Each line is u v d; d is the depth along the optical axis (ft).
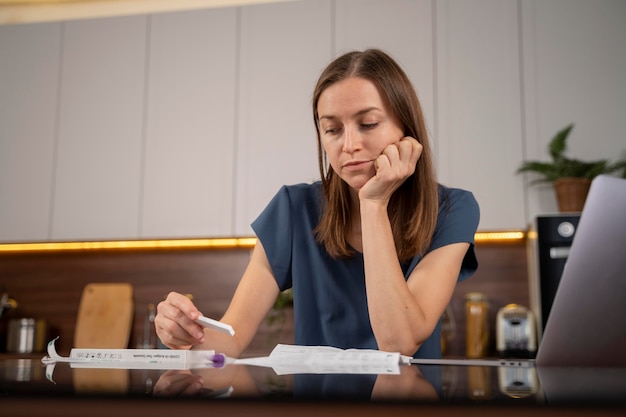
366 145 4.02
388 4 10.30
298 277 4.52
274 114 10.42
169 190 10.54
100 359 2.84
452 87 9.95
